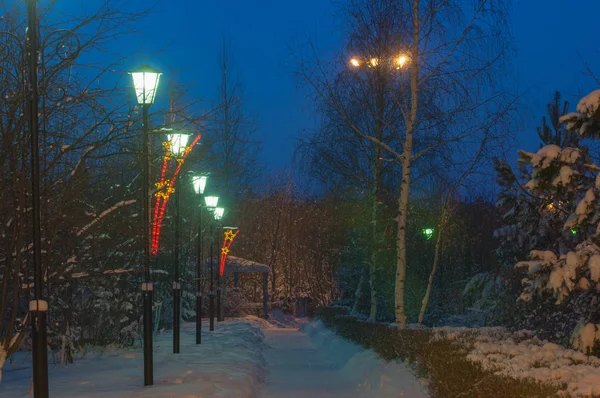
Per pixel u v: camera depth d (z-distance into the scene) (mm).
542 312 13289
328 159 21016
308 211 52719
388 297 26516
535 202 14180
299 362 19219
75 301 17922
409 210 22078
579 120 10023
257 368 16000
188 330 27922
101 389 11242
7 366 14633
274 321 44938
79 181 10141
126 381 12195
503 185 15031
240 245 56906
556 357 9305
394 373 12891
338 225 27906
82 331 17797
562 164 10141
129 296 19531
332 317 27438
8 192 9531
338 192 23016
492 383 7969
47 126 10148
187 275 31875
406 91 17469
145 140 10664
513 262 16156
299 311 50750
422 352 11930
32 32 7781
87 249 14547
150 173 12758
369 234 23422
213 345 19969
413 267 25656
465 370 9070
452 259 26266
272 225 58469
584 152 10609
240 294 46156
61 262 11203
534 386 7348
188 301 32906
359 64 18688
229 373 13391
